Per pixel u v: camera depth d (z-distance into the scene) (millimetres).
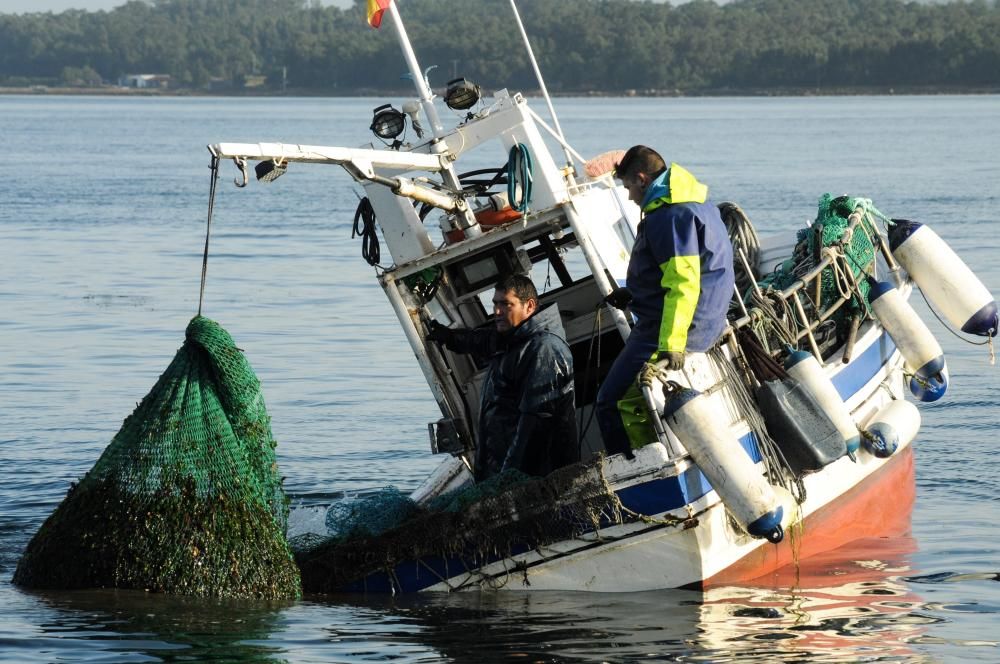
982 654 18219
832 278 24906
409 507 22141
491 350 22141
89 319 51125
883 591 21312
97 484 20906
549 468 21391
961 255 63406
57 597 20516
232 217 93188
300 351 45281
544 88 24969
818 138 185250
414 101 22984
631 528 20281
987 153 150375
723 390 21125
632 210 24938
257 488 21078
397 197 22625
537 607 20234
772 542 20125
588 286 25234
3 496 27844
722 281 20094
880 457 24703
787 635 18953
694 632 19016
